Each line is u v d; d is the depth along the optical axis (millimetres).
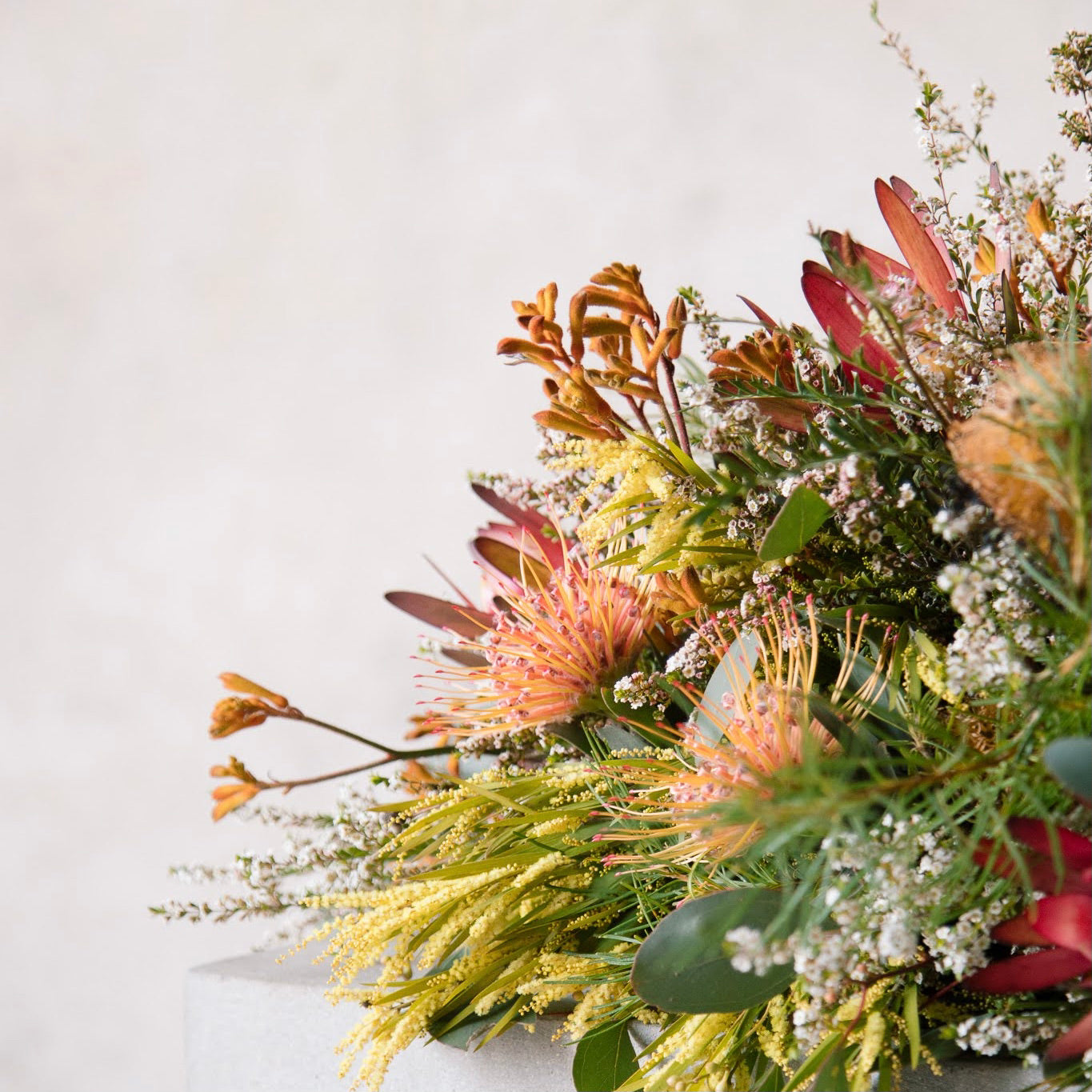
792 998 1129
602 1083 1162
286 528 2846
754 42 2479
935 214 1204
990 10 2254
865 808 1057
